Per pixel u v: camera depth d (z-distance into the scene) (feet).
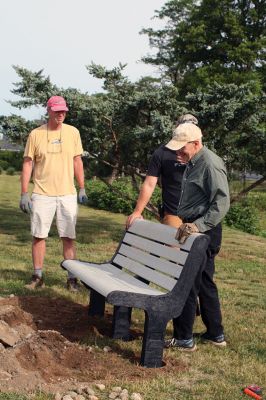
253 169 37.32
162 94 32.89
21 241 36.70
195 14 120.06
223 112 32.42
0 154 189.88
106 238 41.11
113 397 11.66
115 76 35.06
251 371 14.08
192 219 15.07
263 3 114.01
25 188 21.18
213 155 14.85
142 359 13.75
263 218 78.95
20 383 11.65
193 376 13.42
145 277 15.48
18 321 15.14
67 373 12.78
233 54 111.04
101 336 15.84
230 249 42.06
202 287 15.81
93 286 14.46
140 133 31.81
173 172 17.08
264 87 109.19
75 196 21.44
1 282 21.74
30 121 36.76
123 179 75.31
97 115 33.73
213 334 16.05
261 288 27.04
